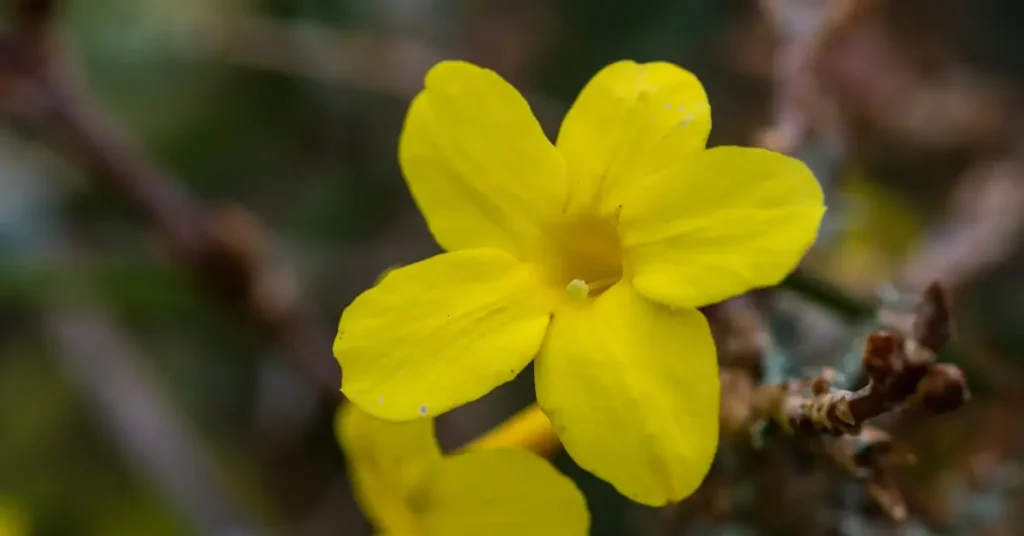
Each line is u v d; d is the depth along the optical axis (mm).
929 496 129
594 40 179
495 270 103
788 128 128
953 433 135
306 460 180
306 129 189
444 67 105
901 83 164
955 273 143
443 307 102
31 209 170
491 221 105
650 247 100
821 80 158
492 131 105
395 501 113
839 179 134
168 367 185
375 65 174
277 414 177
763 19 156
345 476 176
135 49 184
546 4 184
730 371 109
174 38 179
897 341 96
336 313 177
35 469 182
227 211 148
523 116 105
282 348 154
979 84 174
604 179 104
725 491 112
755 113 170
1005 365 144
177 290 159
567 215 105
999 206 148
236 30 176
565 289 104
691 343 98
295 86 187
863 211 157
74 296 160
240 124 190
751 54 168
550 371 100
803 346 130
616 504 146
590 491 148
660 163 103
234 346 183
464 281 103
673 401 97
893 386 95
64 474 182
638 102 104
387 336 101
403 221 183
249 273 146
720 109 174
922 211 168
